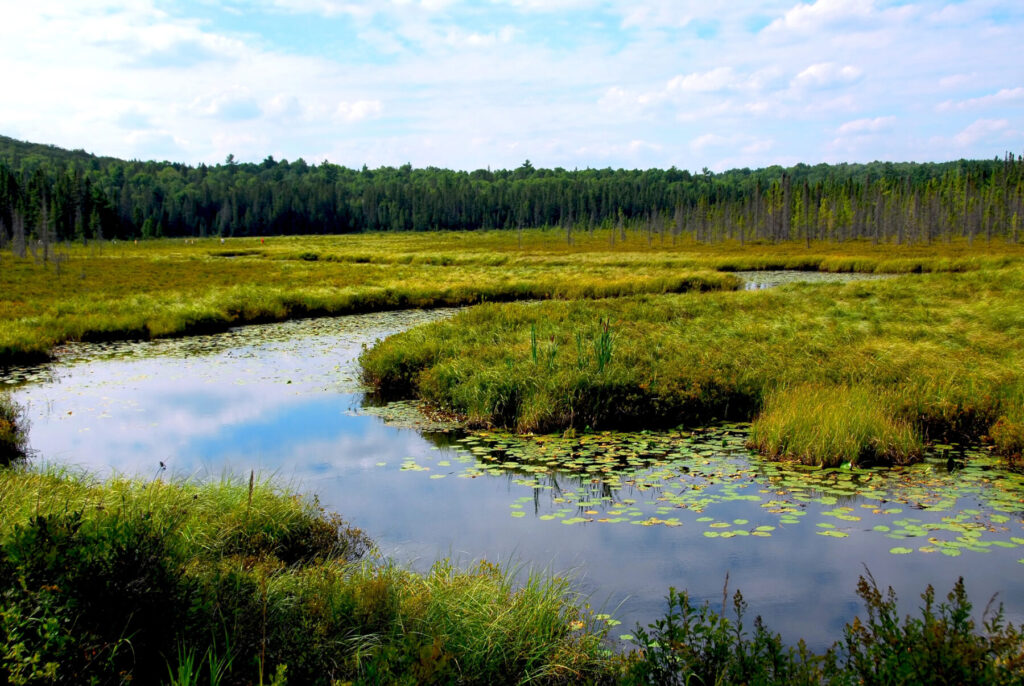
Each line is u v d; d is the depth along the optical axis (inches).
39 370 642.2
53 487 248.5
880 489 299.6
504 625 171.5
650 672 148.6
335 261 2561.5
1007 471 322.7
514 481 324.2
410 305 1242.6
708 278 1433.3
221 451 380.8
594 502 293.7
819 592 208.5
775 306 890.7
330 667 152.4
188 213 5787.4
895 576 218.2
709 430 407.2
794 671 133.3
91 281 1552.7
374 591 175.5
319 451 380.5
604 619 191.3
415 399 517.3
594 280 1496.1
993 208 3555.6
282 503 257.9
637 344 569.0
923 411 383.9
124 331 861.8
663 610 199.0
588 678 159.8
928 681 119.1
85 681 126.9
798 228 3993.6
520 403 430.9
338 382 582.9
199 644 144.6
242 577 172.1
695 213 4596.5
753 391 444.5
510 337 624.1
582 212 5757.9
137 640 138.7
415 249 3366.1
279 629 156.3
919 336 631.2
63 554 141.3
